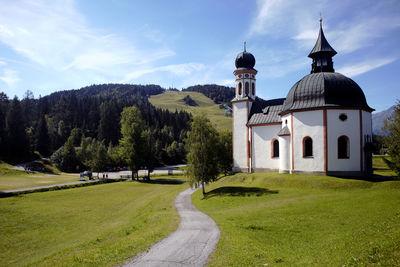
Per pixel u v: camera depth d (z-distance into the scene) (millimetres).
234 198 30453
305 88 37812
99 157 71125
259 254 12172
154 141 126250
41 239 23203
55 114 144500
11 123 93750
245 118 50375
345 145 35344
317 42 41750
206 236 15727
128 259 12141
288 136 39125
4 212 31578
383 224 15227
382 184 29547
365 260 10008
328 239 14672
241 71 52438
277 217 20562
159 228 18219
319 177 34156
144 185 56906
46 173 77750
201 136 37812
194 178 37094
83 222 28578
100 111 144000
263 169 47188
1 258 19344
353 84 36844
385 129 25766
